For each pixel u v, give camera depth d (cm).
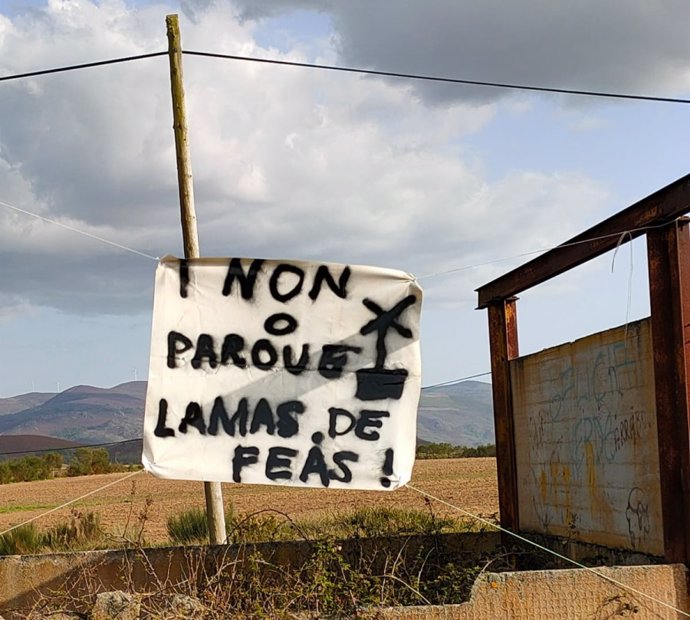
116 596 696
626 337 827
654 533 778
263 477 708
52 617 704
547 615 689
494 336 1127
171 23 1191
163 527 2273
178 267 729
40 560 834
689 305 720
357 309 729
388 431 716
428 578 850
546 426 1010
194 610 686
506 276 1055
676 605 704
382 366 723
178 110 1194
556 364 981
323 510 2239
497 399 1121
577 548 928
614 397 852
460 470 4866
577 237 863
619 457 841
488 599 685
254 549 830
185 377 719
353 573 757
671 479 730
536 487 1040
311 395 719
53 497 4672
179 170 1198
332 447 713
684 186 691
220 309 727
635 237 778
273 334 725
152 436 711
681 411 720
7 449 17075
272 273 730
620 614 694
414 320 727
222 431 714
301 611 700
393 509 1705
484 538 970
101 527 1961
